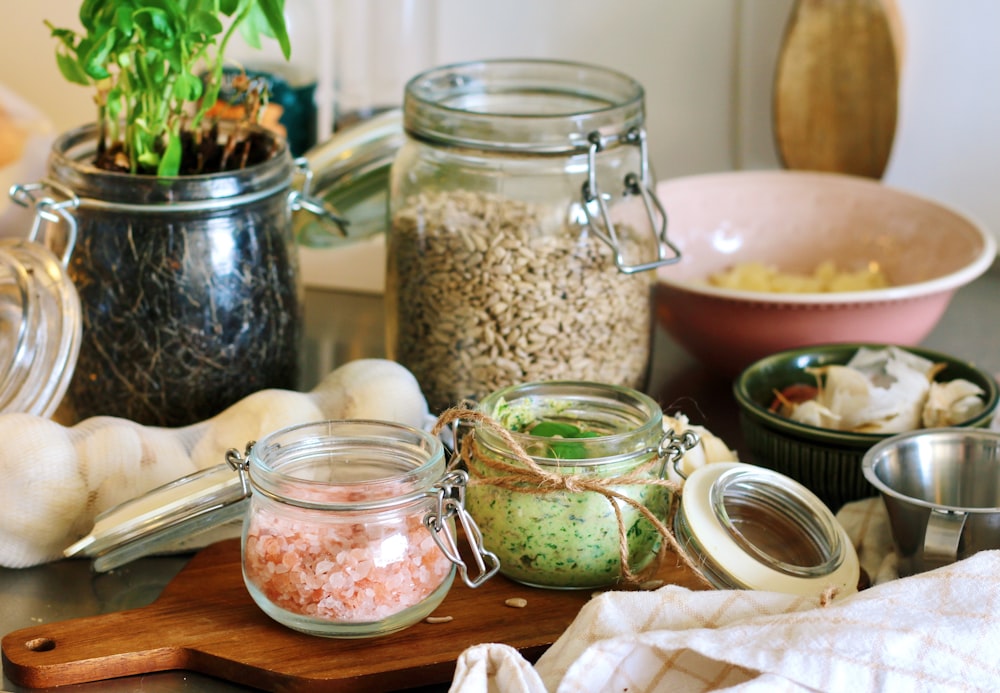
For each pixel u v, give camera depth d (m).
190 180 0.74
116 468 0.71
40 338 0.72
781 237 1.10
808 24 1.10
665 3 1.14
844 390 0.82
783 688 0.54
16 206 1.16
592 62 1.18
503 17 1.18
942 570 0.58
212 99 0.78
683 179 1.08
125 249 0.75
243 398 0.79
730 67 1.15
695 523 0.64
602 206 0.78
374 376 0.77
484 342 0.82
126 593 0.71
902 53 1.10
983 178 1.16
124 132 0.84
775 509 0.68
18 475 0.69
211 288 0.76
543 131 0.78
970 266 0.92
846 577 0.63
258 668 0.60
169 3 0.71
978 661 0.55
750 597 0.59
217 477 0.66
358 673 0.60
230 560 0.72
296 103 1.12
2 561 0.71
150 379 0.77
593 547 0.65
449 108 0.79
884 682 0.54
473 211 0.81
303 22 1.12
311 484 0.60
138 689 0.61
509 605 0.67
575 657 0.58
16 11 1.30
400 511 0.61
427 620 0.65
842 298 0.87
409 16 1.15
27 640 0.62
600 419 0.71
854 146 1.14
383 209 1.05
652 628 0.59
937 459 0.72
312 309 1.16
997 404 0.78
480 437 0.67
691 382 1.02
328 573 0.61
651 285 0.88
